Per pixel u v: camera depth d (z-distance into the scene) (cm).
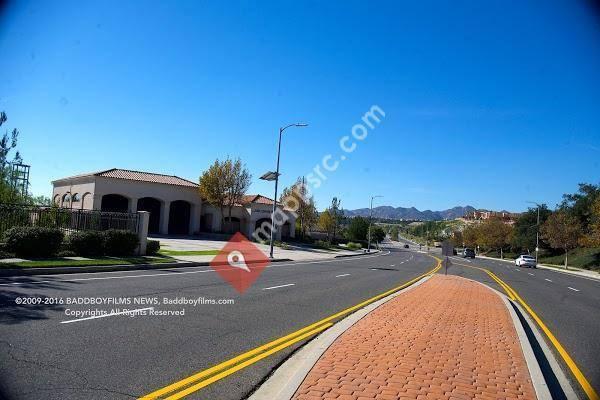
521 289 2119
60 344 691
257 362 671
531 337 977
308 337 835
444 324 984
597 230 4472
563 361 802
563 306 1575
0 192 2322
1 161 2312
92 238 2025
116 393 523
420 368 646
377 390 548
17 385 525
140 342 733
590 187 6247
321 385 557
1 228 1980
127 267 1834
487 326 993
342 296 1427
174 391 542
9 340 693
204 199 5406
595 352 878
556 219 5206
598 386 670
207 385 568
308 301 1282
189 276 1703
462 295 1534
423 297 1430
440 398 535
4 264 1525
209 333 823
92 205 4419
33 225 2092
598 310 1527
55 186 5366
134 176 4806
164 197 4862
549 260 6688
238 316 995
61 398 498
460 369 655
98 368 600
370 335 838
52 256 1866
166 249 2917
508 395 564
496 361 711
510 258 7938
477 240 8525
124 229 2250
